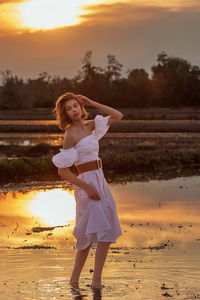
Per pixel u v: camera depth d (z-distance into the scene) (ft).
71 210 35.99
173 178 56.39
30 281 18.30
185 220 31.09
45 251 23.49
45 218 32.86
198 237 26.16
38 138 135.64
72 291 17.10
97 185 17.63
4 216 33.71
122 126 179.42
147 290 17.10
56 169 62.39
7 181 55.21
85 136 17.89
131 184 50.85
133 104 401.70
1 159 81.35
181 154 81.76
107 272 19.44
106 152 88.84
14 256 22.41
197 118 245.04
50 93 433.48
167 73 405.80
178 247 23.81
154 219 31.50
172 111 322.96
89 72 416.05
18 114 301.02
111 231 17.48
